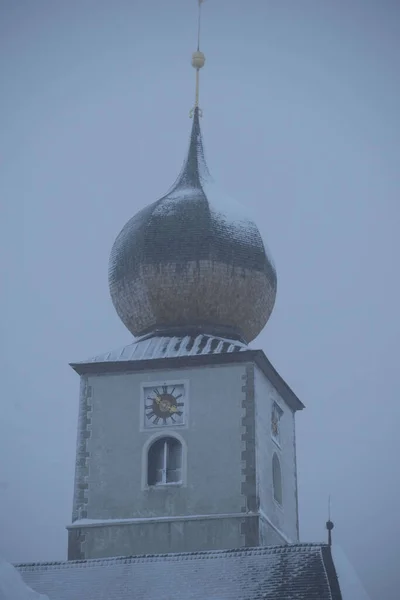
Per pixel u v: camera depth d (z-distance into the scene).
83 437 79.12
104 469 78.25
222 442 77.44
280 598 68.31
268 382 81.25
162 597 69.94
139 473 77.81
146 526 76.62
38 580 72.31
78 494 78.06
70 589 71.44
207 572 70.75
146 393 79.31
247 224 82.81
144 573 71.62
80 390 80.19
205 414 78.19
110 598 70.56
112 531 76.88
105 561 72.75
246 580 69.81
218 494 76.50
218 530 75.81
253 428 77.56
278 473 80.81
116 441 78.69
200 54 88.62
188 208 82.25
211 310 81.56
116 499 77.56
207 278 81.12
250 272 81.62
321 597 67.94
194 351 79.31
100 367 80.00
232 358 78.75
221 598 69.06
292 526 81.88
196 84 88.19
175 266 81.25
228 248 81.44
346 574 69.44
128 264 82.19
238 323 82.12
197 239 81.31
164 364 79.44
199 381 78.94
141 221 82.69
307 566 69.81
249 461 76.81
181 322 81.88
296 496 83.50
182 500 76.81
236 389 78.38
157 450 78.56
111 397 79.56
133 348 80.88
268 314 83.44
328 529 71.62
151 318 82.12
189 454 77.56
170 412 78.69
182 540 76.00
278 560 70.50
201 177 84.44
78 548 76.81
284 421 83.44
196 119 86.94
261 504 76.88
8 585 64.56
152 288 81.50
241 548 71.81
